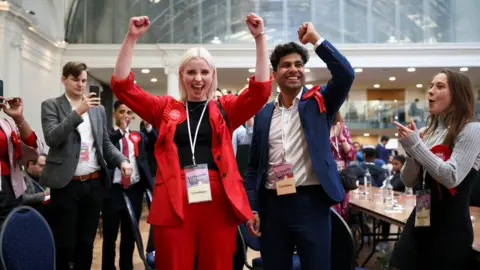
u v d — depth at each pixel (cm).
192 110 183
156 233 174
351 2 1231
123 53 175
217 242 173
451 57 1186
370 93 1650
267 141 213
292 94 212
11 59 834
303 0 1230
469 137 188
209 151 178
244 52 1186
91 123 295
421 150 186
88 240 292
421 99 1636
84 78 293
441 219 192
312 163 200
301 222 202
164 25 1201
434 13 1223
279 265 207
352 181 310
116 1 1202
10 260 190
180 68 185
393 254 213
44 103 287
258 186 212
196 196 170
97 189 295
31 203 360
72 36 1188
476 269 194
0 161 263
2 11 796
